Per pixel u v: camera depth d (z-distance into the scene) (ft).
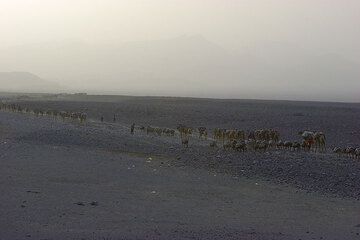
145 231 54.08
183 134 156.46
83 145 120.06
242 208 66.54
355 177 86.79
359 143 157.69
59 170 87.66
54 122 179.52
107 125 189.67
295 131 188.65
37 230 52.54
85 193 71.31
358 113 260.83
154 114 250.16
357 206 70.08
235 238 52.70
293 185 82.23
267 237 53.62
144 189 75.92
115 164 96.27
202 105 310.24
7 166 88.79
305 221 61.21
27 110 237.45
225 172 92.17
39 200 65.41
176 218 60.08
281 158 103.24
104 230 53.78
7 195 67.31
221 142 137.49
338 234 55.93
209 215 62.18
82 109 271.08
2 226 53.36
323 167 94.22
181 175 88.22
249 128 200.75
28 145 115.75
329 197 75.10
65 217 58.03
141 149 116.67
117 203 66.23
